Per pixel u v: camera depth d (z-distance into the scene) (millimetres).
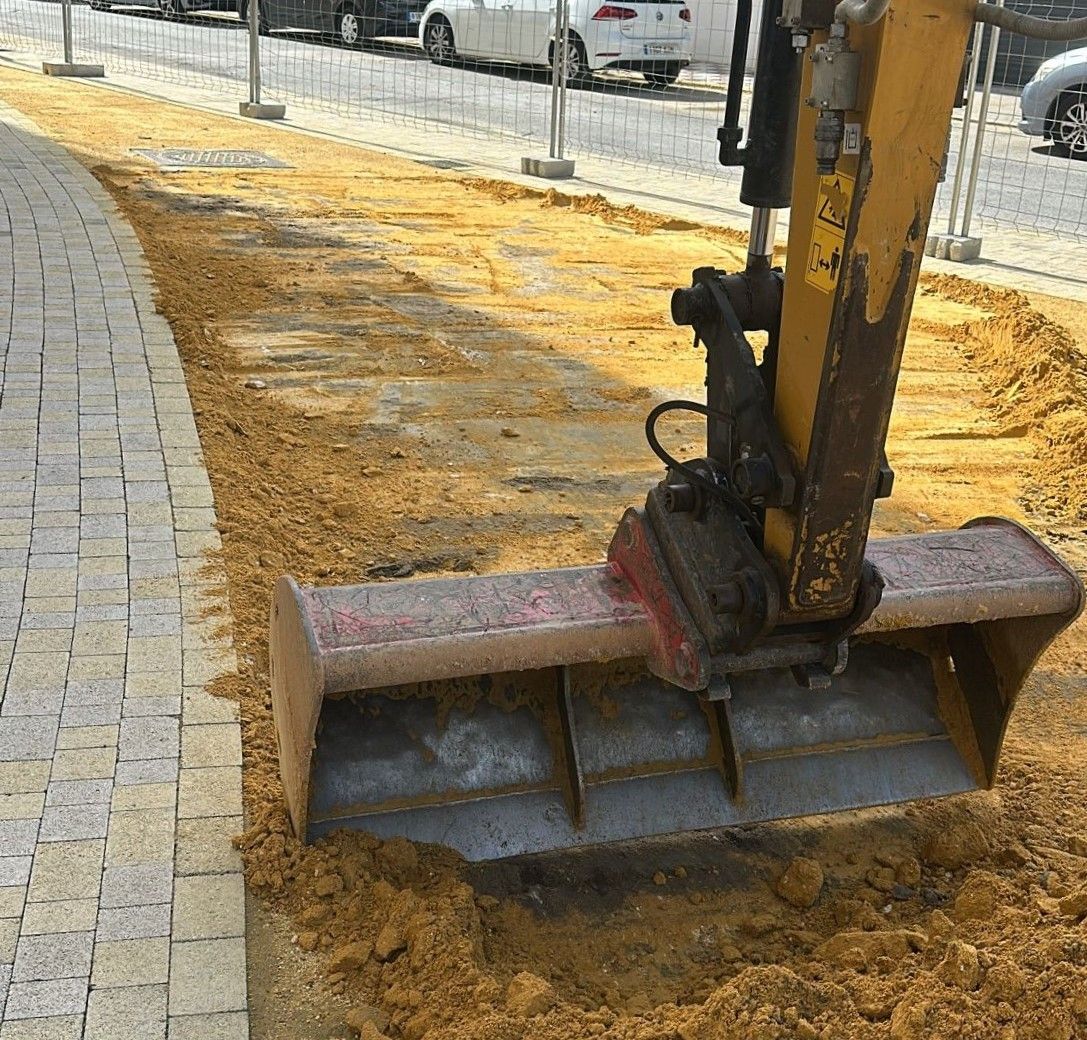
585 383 7586
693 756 3691
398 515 5715
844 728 3826
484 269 10008
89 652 4301
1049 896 3461
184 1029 2906
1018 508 6281
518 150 15539
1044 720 4508
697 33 20562
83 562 4867
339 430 6613
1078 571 5574
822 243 2879
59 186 11469
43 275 8594
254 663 4320
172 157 13578
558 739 3596
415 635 3182
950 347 8781
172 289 8555
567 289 9578
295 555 5219
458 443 6582
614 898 3576
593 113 18672
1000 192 14359
